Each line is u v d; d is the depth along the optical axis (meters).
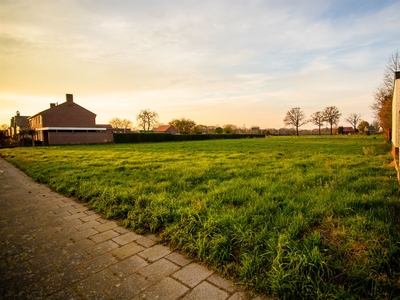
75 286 2.42
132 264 2.82
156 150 20.80
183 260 2.90
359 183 5.72
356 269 2.33
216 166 9.54
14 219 4.42
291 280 2.27
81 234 3.71
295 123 79.00
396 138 8.60
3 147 34.66
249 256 2.69
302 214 3.70
